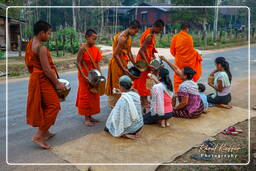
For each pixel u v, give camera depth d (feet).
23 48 64.75
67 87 12.12
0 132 13.75
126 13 142.61
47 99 11.31
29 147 11.75
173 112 15.47
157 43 82.28
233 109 16.92
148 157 10.51
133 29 14.71
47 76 11.00
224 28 132.87
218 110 16.67
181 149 11.23
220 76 16.74
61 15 157.38
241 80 27.02
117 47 14.53
